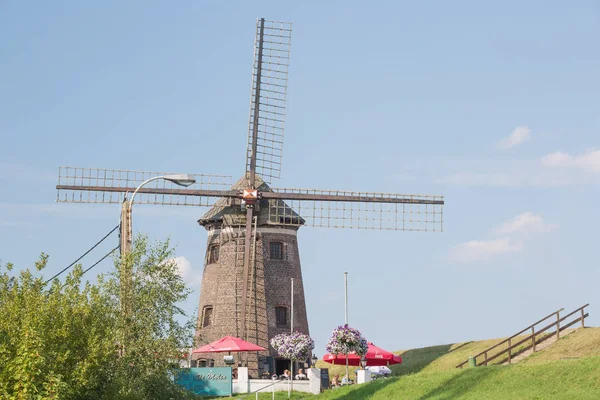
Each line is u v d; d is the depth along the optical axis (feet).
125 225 152.87
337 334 238.68
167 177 155.53
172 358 153.69
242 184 293.84
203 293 298.15
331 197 296.10
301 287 298.97
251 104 295.89
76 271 145.69
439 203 301.02
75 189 284.82
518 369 182.60
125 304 149.38
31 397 124.57
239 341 252.62
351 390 209.05
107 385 142.51
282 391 233.14
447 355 292.20
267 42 298.15
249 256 288.30
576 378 166.71
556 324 226.58
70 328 137.39
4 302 139.85
